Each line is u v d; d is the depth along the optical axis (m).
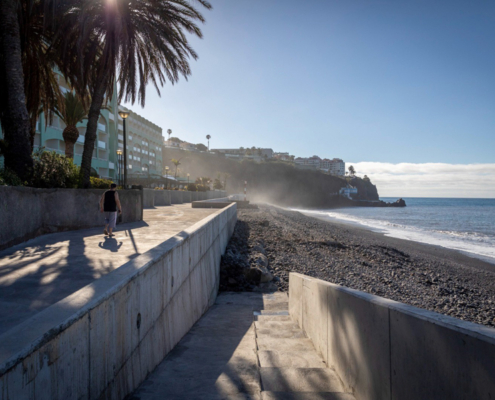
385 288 12.36
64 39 13.18
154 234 9.95
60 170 11.16
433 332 2.13
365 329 3.08
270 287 11.59
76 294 2.63
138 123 80.06
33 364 1.80
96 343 2.54
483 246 26.97
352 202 195.62
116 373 2.91
